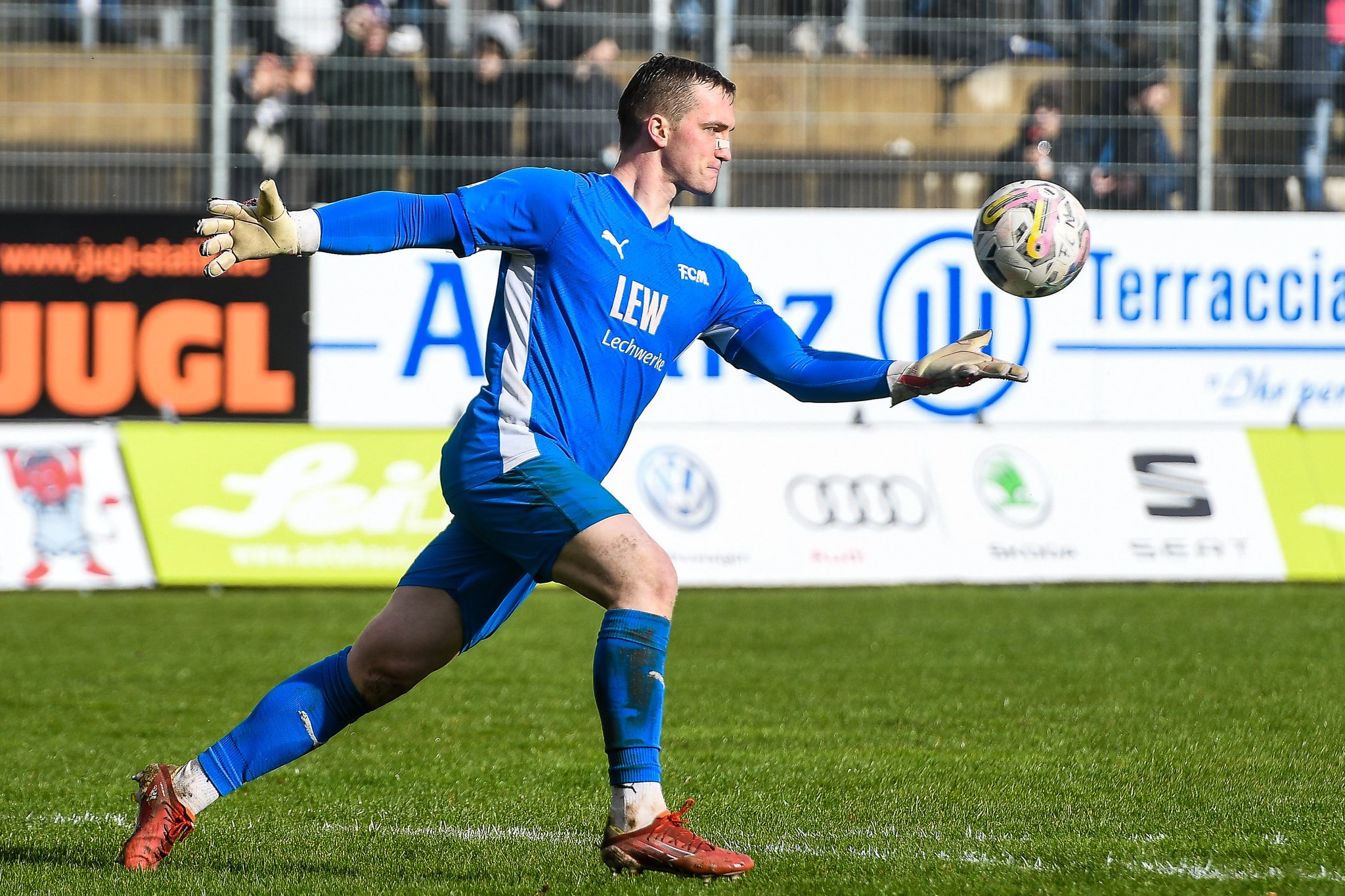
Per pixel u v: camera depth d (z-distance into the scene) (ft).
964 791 60.29
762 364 48.91
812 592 133.18
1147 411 144.77
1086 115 145.18
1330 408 145.89
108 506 134.82
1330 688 86.17
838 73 145.79
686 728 75.10
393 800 60.59
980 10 145.38
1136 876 45.09
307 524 136.56
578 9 142.51
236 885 45.01
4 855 50.24
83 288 139.33
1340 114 145.89
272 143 140.56
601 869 47.44
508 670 94.63
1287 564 139.33
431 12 140.67
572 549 43.98
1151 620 115.24
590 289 45.06
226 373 139.74
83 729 77.00
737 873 42.78
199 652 101.76
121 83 140.97
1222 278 144.56
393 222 43.78
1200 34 144.15
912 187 145.89
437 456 139.13
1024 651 100.78
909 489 138.41
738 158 145.89
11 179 140.97
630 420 47.01
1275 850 48.73
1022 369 44.16
